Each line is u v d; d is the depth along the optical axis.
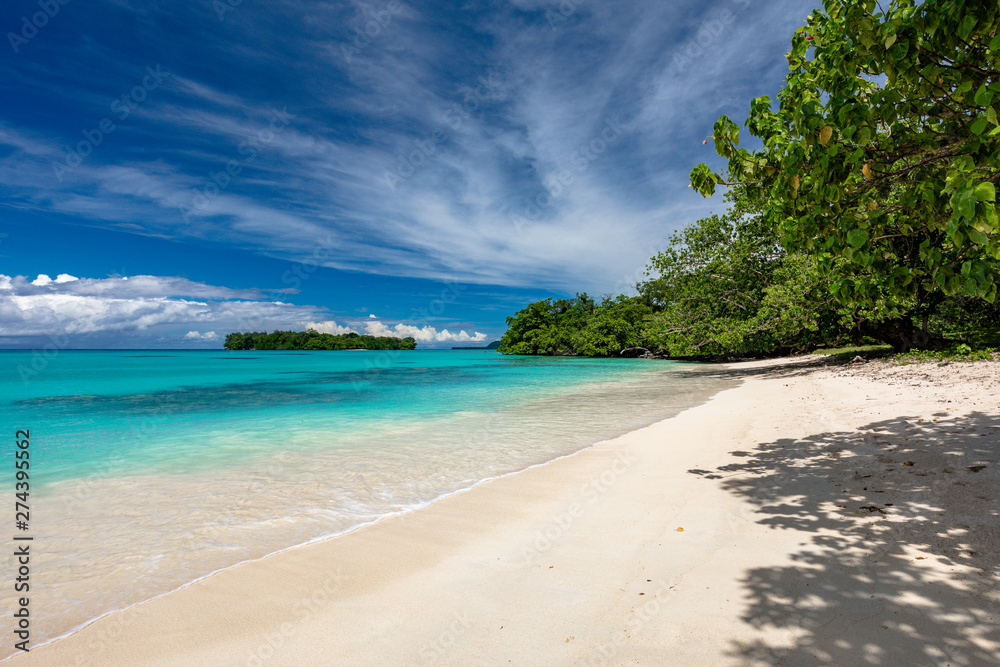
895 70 4.50
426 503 6.14
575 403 16.31
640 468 7.16
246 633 3.34
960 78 4.30
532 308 97.12
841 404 10.72
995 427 6.57
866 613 2.90
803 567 3.56
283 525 5.48
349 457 8.85
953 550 3.52
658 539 4.43
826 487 5.28
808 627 2.82
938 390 10.32
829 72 5.32
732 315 33.00
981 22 3.80
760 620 2.95
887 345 28.91
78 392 22.81
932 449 6.02
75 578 4.27
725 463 6.93
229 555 4.70
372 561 4.45
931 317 21.95
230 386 25.88
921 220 5.00
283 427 12.34
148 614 3.64
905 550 3.62
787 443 7.70
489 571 4.08
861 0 4.50
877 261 5.16
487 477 7.33
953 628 2.67
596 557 4.18
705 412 12.41
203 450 9.62
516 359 69.88
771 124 6.19
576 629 3.08
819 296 23.70
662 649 2.77
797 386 16.05
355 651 3.03
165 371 41.28
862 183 5.09
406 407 16.31
